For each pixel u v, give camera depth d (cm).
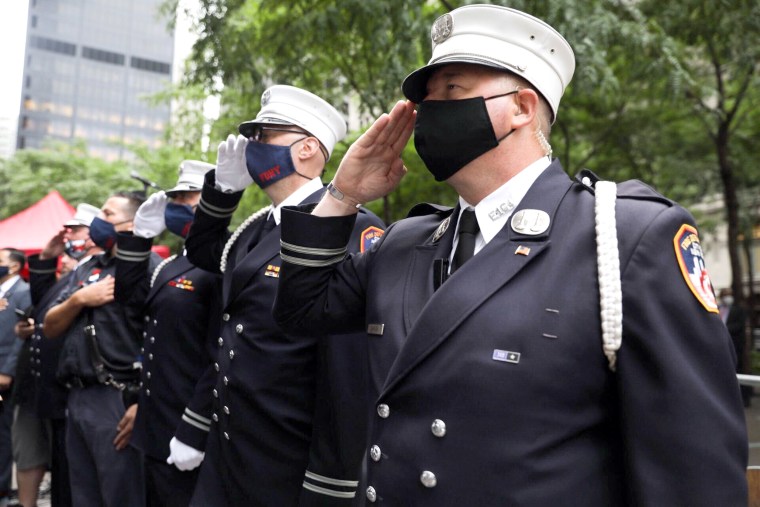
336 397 254
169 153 1994
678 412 130
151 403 376
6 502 589
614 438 143
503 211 161
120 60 13012
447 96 166
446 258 166
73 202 2344
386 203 1085
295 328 197
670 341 134
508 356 138
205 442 319
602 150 1290
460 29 165
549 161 168
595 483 138
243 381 277
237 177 323
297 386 273
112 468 415
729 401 136
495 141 161
